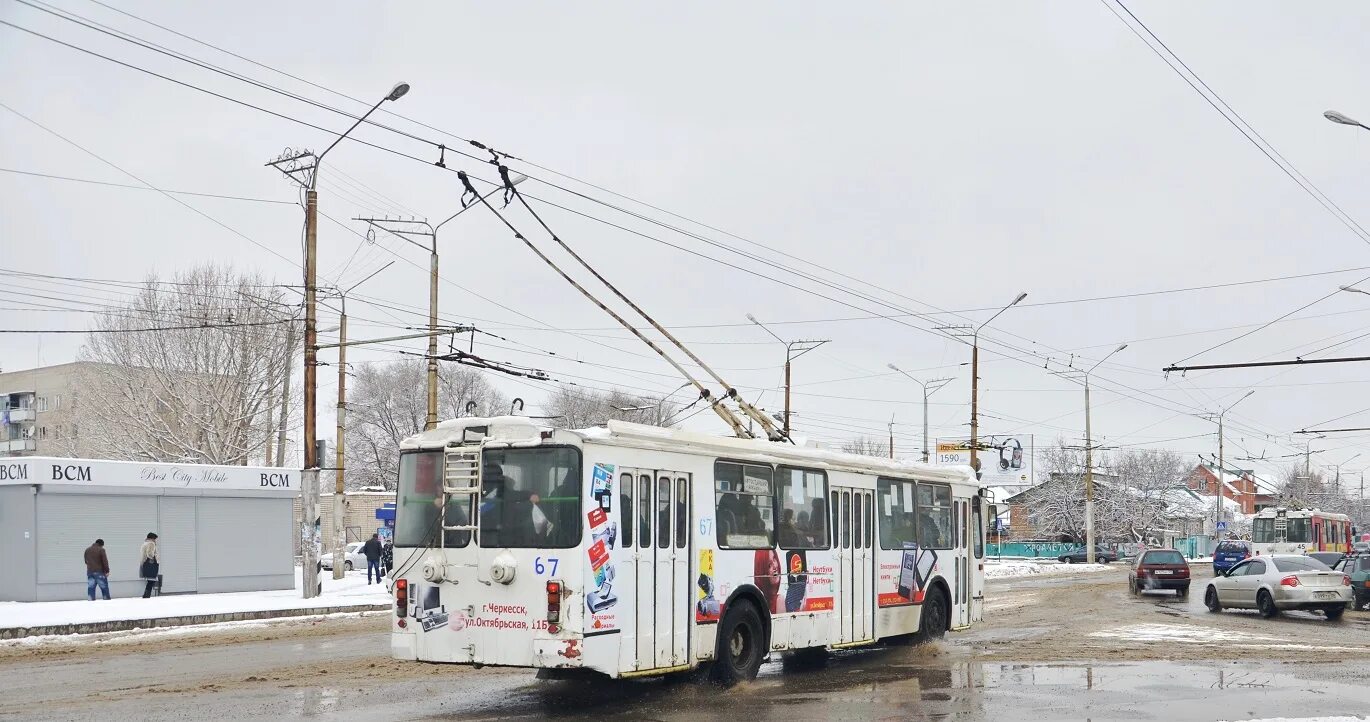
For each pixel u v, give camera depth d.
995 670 16.48
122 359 51.78
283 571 36.41
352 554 52.91
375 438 84.62
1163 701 13.38
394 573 13.28
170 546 33.59
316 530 31.41
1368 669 16.53
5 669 16.91
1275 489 130.12
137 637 22.38
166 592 33.28
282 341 53.78
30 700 13.45
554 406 83.19
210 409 51.69
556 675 14.52
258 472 35.84
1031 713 12.52
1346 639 21.70
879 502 18.11
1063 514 86.69
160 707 12.83
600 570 12.48
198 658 18.38
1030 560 74.94
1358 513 130.50
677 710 12.79
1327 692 14.11
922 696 13.87
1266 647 19.95
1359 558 31.78
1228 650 19.36
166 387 51.53
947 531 20.22
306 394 31.33
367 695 13.89
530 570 12.44
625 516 12.95
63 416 82.88
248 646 20.48
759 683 15.17
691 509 13.98
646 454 13.36
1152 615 28.25
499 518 12.71
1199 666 16.91
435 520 13.09
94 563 30.11
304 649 19.86
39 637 22.31
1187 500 100.62
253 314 53.09
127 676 15.90
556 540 12.38
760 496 15.30
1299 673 16.03
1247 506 142.62
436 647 12.91
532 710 12.75
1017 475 89.31
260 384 53.19
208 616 25.84
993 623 25.59
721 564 14.37
